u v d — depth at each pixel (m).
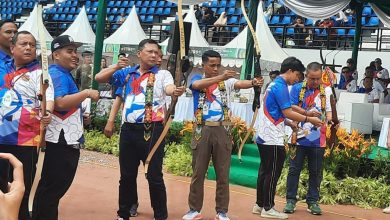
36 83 3.97
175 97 4.74
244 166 8.05
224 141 5.40
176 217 5.66
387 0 12.12
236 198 6.80
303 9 12.59
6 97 3.92
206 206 6.27
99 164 8.85
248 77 9.55
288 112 5.54
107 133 5.31
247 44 9.57
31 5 26.73
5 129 3.91
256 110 5.59
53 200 4.23
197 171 5.47
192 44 14.76
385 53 15.48
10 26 4.33
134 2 23.64
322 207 6.60
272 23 18.77
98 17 10.79
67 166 4.20
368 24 17.69
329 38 16.31
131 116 4.96
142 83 4.98
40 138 3.82
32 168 4.01
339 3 12.40
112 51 15.65
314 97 6.04
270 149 5.65
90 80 11.81
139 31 16.44
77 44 4.19
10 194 1.69
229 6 21.00
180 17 4.72
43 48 3.72
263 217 5.84
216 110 5.37
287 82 5.63
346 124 10.27
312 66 5.96
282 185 7.11
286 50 16.67
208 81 5.14
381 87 12.06
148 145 4.95
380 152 7.69
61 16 24.83
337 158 7.53
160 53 5.07
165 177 8.04
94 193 6.66
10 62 4.04
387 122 8.85
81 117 4.30
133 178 5.14
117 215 5.47
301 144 6.08
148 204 6.21
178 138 9.70
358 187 6.95
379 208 6.73
